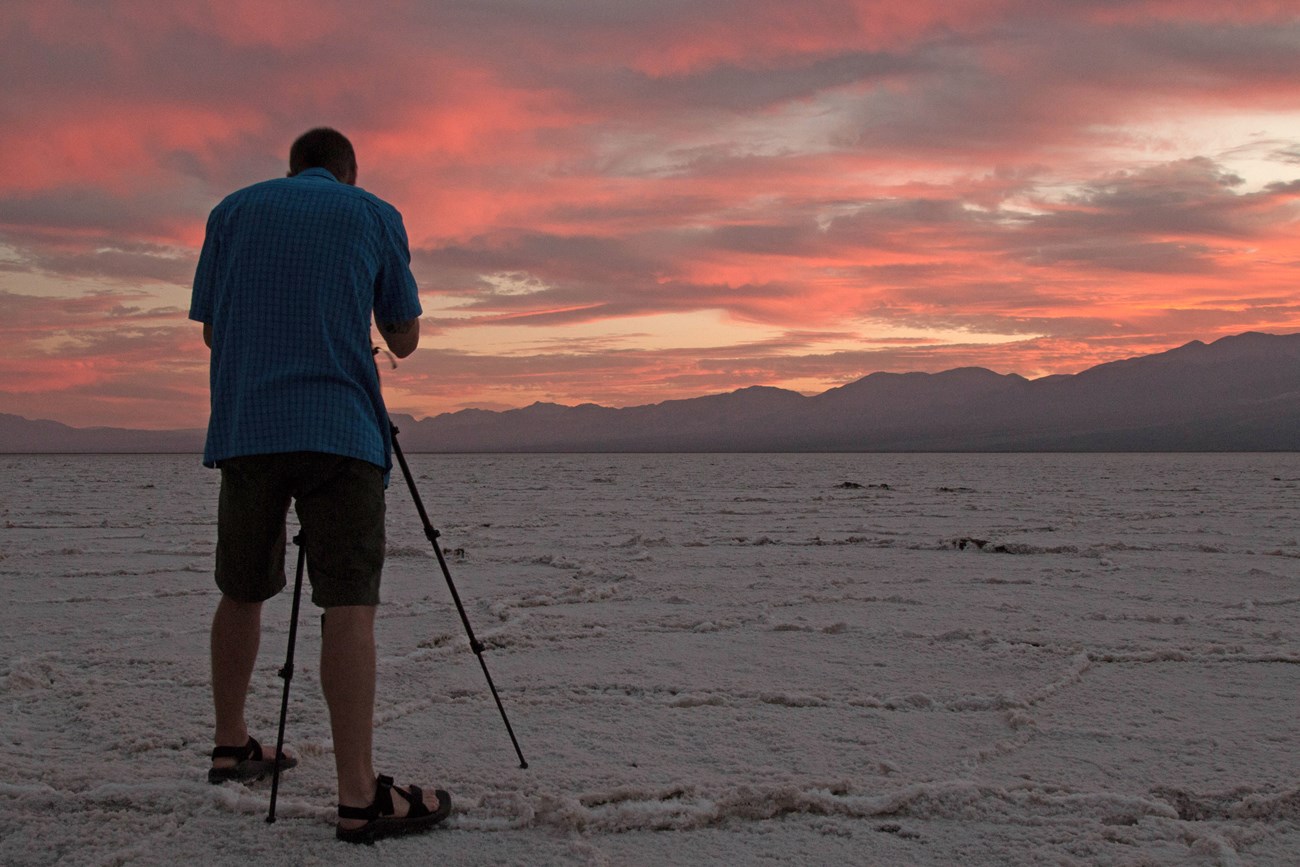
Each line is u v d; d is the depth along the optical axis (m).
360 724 2.30
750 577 6.80
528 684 3.74
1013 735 3.12
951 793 2.53
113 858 2.15
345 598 2.35
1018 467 49.69
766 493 19.67
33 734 3.10
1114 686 3.75
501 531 10.56
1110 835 2.33
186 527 11.00
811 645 4.50
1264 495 18.75
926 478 30.36
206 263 2.55
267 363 2.36
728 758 2.88
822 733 3.13
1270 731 3.15
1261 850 2.26
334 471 2.33
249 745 2.70
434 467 52.53
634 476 33.38
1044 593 6.06
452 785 2.64
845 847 2.27
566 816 2.38
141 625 4.99
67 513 13.43
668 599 5.83
